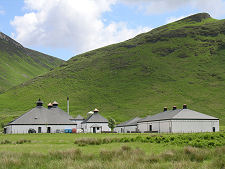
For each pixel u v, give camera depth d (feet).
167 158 89.15
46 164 82.12
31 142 161.17
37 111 357.00
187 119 306.14
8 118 559.79
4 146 138.00
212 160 86.69
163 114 335.67
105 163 80.79
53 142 159.53
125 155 92.22
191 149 97.60
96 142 143.84
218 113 567.59
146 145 133.28
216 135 156.56
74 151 98.07
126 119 571.69
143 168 75.05
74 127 351.87
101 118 398.62
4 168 78.38
